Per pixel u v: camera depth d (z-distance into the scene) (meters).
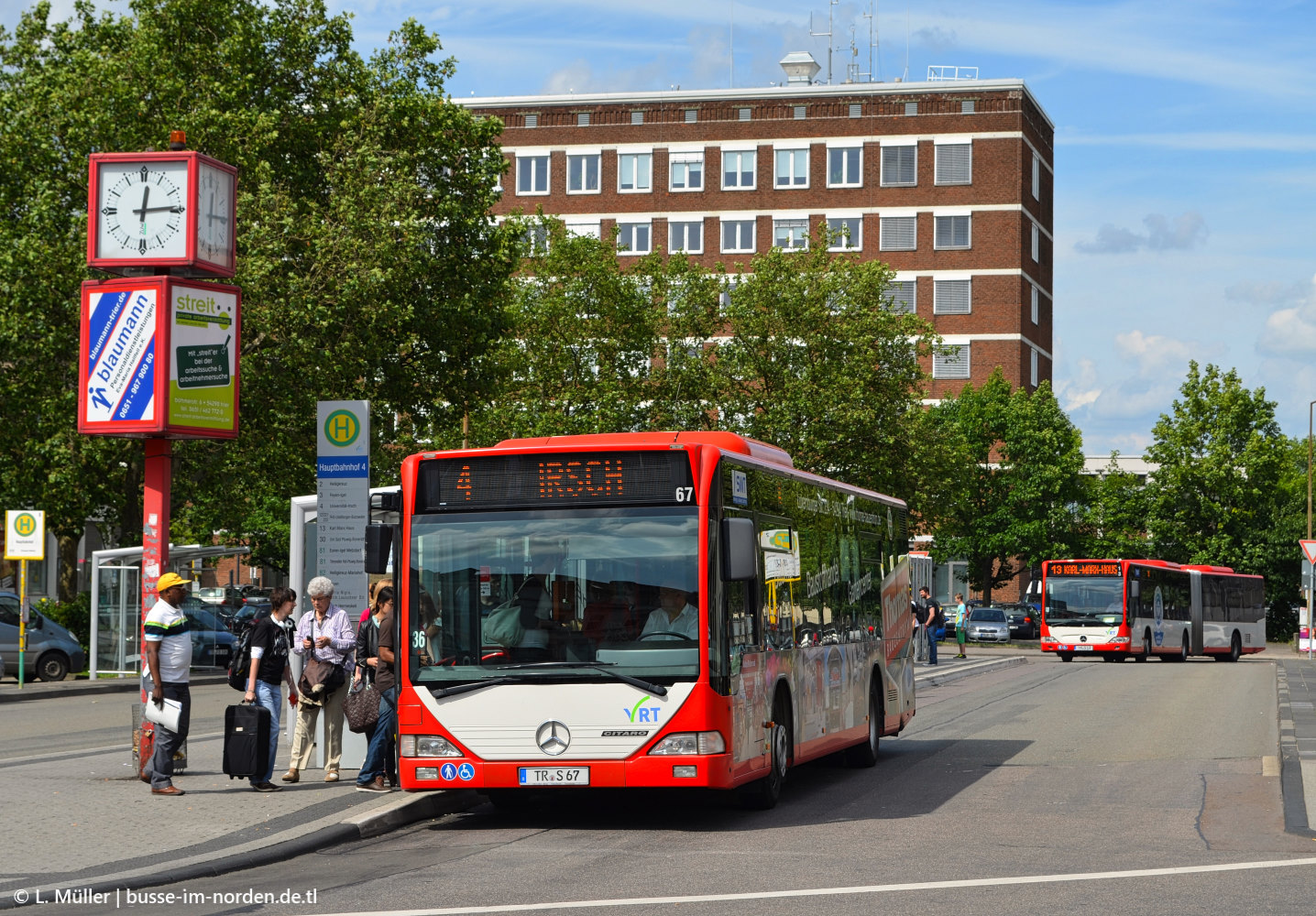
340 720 14.73
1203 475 66.81
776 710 13.91
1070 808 13.52
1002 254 77.00
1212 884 9.43
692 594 12.11
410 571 12.44
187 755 16.83
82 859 10.27
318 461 16.00
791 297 48.91
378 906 8.77
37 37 38.06
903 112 78.00
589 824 12.72
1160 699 28.55
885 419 48.47
